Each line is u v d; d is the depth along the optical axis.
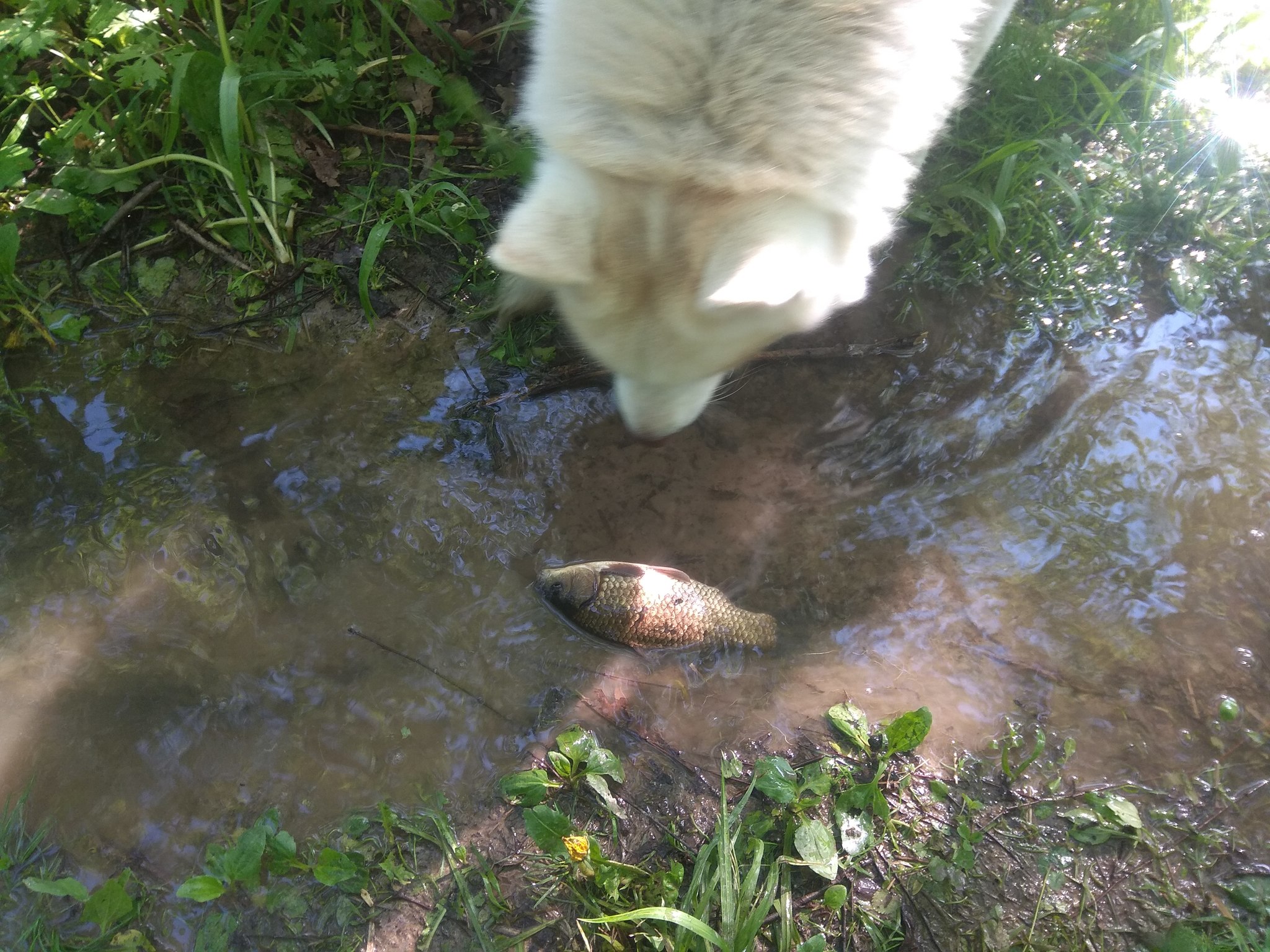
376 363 0.94
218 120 0.95
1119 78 1.17
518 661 0.78
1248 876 0.70
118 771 0.72
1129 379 0.96
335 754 0.73
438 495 0.86
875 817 0.72
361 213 1.01
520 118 0.76
